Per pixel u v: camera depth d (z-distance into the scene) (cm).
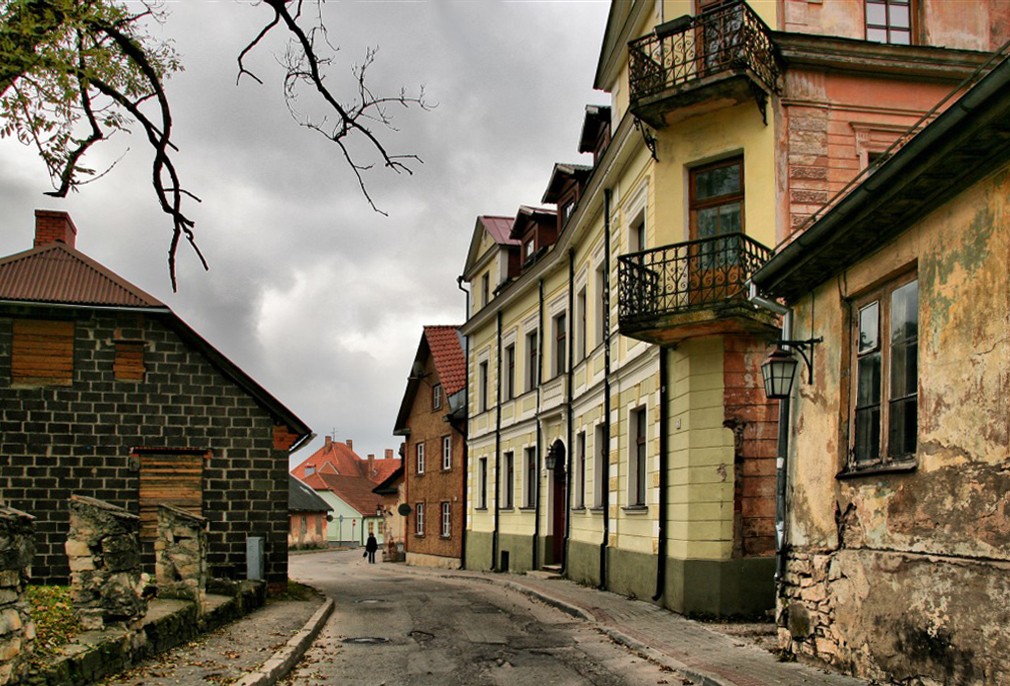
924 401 816
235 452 1791
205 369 1797
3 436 1725
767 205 1468
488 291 3453
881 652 868
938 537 787
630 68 1556
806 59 1492
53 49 1030
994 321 723
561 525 2598
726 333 1498
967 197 765
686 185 1569
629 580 1811
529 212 2928
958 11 1545
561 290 2577
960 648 748
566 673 1050
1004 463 704
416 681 1003
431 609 1742
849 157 1498
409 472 4288
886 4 1545
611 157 1903
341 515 8975
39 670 732
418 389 4200
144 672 918
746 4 1432
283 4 1085
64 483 1728
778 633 1095
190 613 1172
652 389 1712
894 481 860
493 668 1084
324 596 1867
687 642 1213
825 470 1002
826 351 1021
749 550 1459
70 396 1750
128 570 960
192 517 1239
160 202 1178
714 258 1441
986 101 662
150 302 1777
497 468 3119
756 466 1481
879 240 905
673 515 1578
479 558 3231
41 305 1731
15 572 681
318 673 1045
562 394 2491
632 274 1534
